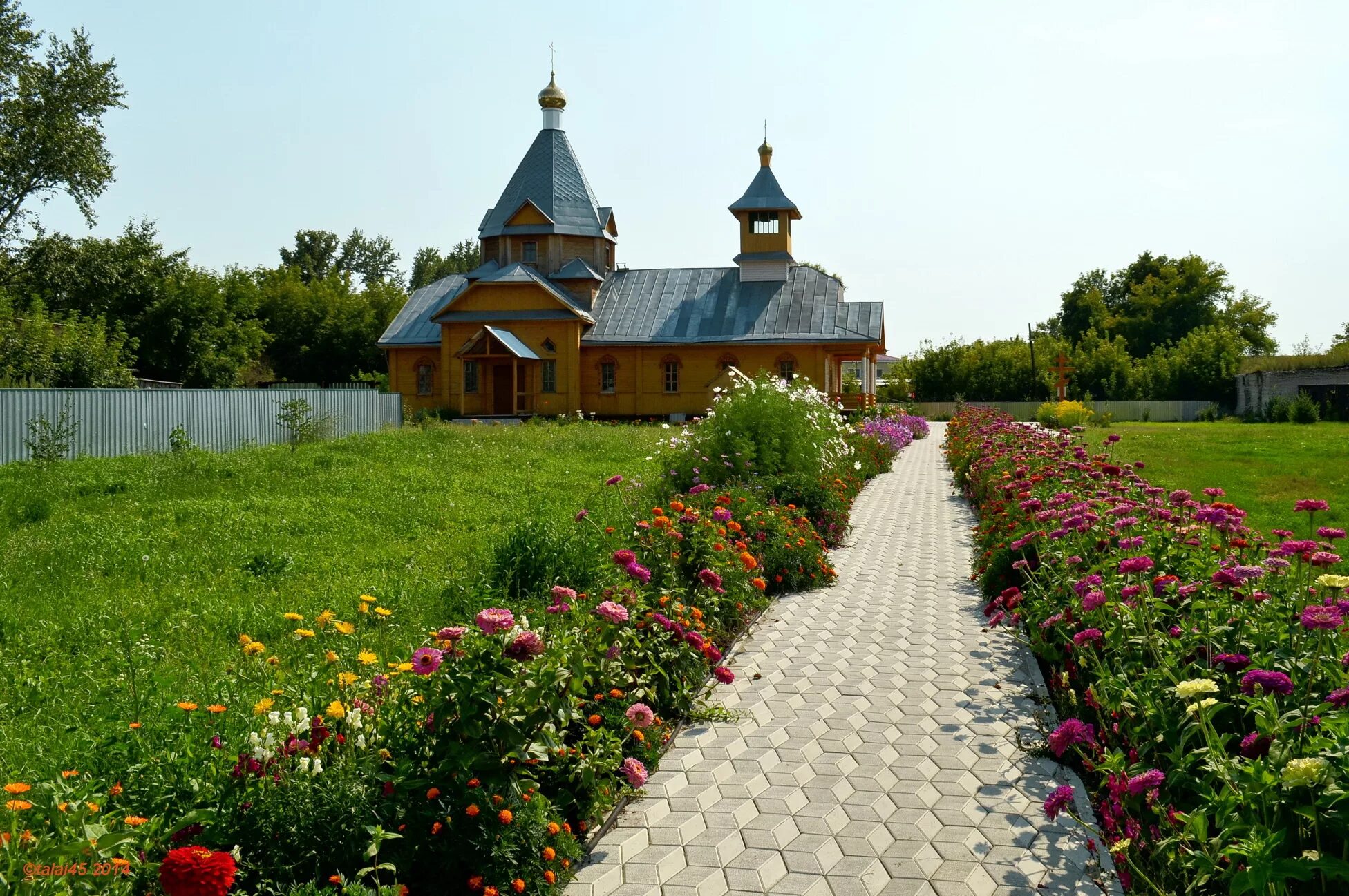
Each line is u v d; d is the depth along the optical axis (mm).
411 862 3400
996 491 10625
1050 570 6422
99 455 18047
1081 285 76250
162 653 6176
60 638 6750
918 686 6172
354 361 56875
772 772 4879
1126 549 5668
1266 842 2666
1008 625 7062
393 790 3479
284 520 11078
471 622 6258
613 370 37281
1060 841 4105
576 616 4832
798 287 37781
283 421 21531
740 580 7625
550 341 36562
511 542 7809
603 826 4301
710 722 5586
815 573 9125
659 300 38500
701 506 8680
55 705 5320
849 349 36875
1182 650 4312
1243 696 3486
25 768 4234
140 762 3701
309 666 5453
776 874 3887
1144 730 3941
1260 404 46969
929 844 4105
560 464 17406
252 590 8188
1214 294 69750
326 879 3252
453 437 21422
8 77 33031
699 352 36688
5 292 30859
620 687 4902
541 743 3812
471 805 3428
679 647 5652
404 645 6188
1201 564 5582
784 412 12633
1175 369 50531
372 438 20641
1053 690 5695
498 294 36719
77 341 28562
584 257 38938
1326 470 18688
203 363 43031
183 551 9625
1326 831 2781
